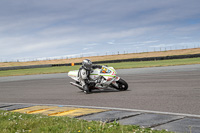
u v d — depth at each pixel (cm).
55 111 598
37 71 3155
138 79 1357
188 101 653
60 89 1147
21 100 877
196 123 430
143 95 799
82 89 1012
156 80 1241
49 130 399
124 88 952
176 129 398
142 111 555
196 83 1022
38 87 1297
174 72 1658
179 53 5359
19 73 2955
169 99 699
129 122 456
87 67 932
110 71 956
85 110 592
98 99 781
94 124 421
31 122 452
